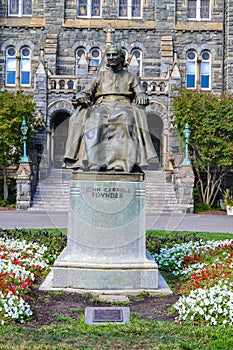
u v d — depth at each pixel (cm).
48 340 577
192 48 3878
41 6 3881
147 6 3897
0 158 2948
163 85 3441
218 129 2956
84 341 578
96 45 3853
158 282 898
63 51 3847
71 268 852
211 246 1179
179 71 3391
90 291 834
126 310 692
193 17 3916
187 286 848
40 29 3856
